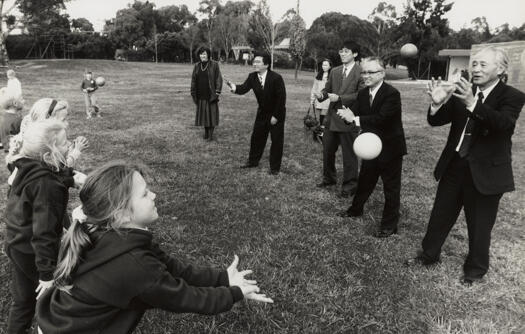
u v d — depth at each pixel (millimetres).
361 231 4539
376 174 4594
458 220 4879
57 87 21375
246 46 64562
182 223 4633
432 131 10883
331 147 5824
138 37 66250
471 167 3271
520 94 3104
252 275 3619
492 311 3189
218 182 6082
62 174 2547
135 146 8320
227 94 19344
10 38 54312
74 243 1641
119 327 1691
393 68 56062
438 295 3391
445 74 41344
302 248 4145
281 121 6371
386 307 3234
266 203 5312
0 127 6945
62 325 1666
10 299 3211
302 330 2986
